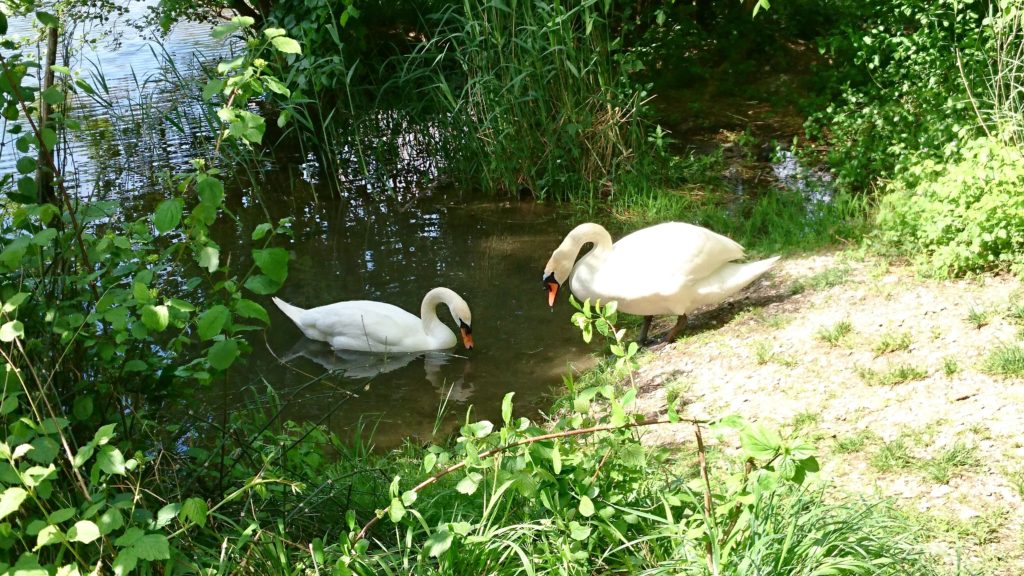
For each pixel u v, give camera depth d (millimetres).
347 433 6438
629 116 10844
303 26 10805
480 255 9336
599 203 10359
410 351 7629
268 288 3529
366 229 10172
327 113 12359
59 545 3332
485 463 3549
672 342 7098
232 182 11641
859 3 13117
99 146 12188
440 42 12391
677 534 3559
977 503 4312
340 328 7770
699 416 5707
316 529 4152
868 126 9875
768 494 3654
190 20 13875
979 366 5418
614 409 3520
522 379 7031
